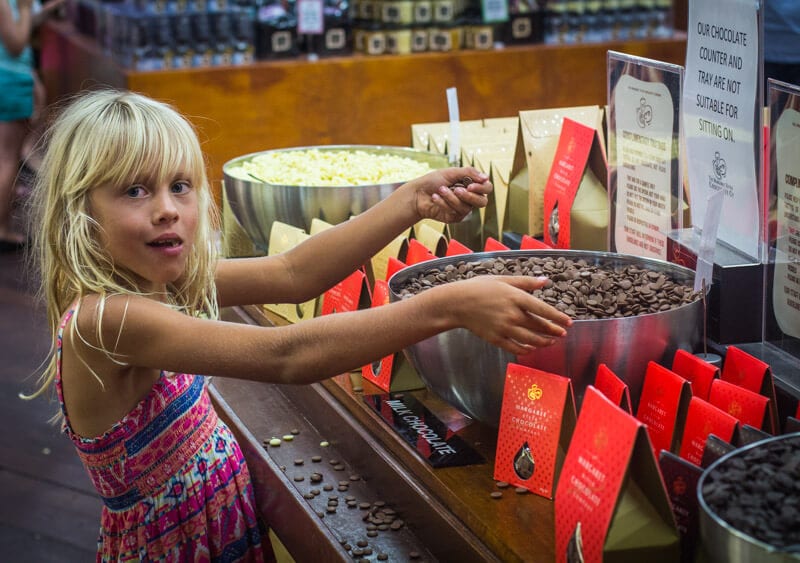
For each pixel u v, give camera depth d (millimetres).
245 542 1601
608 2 4727
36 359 3994
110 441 1433
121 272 1346
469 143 2395
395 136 4574
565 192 1831
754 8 1453
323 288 1606
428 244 1781
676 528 1006
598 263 1582
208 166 2375
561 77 4676
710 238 1354
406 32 4512
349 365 1188
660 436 1240
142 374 1438
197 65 4355
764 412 1173
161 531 1499
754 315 1531
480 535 1188
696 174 1672
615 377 1203
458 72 4555
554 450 1213
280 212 2115
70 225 1303
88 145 1286
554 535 1146
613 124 1724
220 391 1847
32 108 4887
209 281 1511
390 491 1401
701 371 1265
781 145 1432
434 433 1409
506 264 1549
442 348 1302
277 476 1504
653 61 1583
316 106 4441
